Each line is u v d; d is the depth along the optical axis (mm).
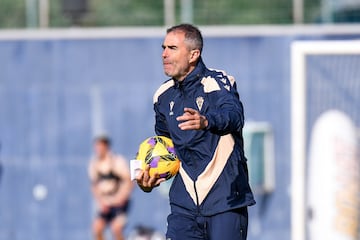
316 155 37438
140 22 56219
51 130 55062
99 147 54781
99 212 54688
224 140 24625
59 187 54906
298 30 55281
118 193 54500
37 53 55281
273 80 55156
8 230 55062
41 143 54969
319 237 37250
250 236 55469
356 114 37469
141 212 54625
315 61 37688
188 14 56156
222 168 24656
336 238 37219
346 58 37469
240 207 24828
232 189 24734
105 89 55125
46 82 55188
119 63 55219
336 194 37156
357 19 56406
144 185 25297
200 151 24703
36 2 56250
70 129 54969
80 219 54844
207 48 55219
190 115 21438
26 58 55281
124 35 55125
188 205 25000
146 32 55156
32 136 55031
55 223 54906
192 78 24406
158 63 55125
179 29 24469
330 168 37375
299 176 37344
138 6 56250
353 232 37094
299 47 37688
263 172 54969
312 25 56250
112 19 56219
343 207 37125
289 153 55031
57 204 54938
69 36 55188
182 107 24719
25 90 55250
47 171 54906
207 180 24734
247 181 25109
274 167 55094
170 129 24984
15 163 55094
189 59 24406
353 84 37469
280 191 55156
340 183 37188
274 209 55250
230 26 55969
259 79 55188
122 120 55031
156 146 25344
